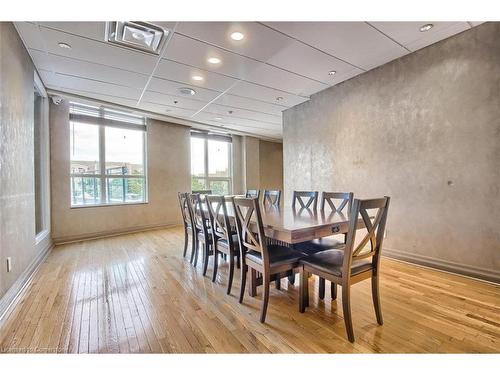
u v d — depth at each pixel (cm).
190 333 171
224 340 164
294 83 382
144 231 541
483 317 187
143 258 346
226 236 239
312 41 269
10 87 221
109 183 517
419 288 237
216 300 220
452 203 271
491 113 244
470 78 256
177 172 614
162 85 383
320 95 421
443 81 274
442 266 279
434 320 184
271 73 346
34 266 290
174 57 297
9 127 217
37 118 395
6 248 206
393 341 161
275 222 207
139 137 564
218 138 721
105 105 471
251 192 435
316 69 337
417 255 301
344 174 385
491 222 245
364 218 162
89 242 443
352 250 162
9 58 221
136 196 558
